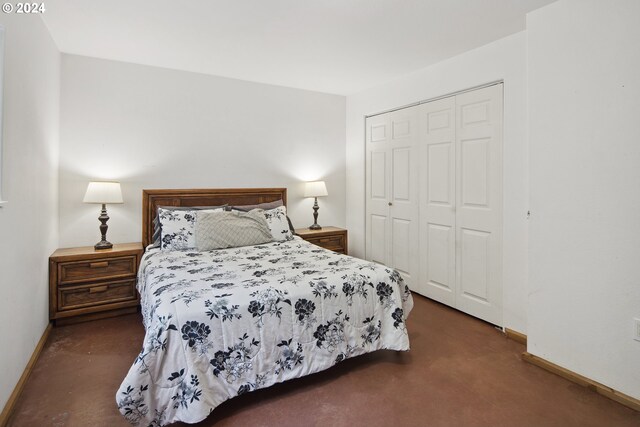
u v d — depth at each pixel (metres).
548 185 2.11
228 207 3.39
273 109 3.90
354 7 2.16
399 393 1.87
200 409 1.53
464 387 1.93
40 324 2.34
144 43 2.72
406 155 3.54
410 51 2.86
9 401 1.68
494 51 2.65
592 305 1.92
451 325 2.77
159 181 3.33
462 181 2.96
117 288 2.89
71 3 2.11
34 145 2.15
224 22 2.37
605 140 1.84
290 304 1.87
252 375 1.73
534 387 1.93
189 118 3.45
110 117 3.10
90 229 3.07
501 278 2.67
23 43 1.92
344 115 4.40
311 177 4.20
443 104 3.11
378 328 2.14
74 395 1.84
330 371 2.09
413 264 3.51
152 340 1.54
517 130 2.49
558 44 2.03
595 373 1.92
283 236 3.33
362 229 4.17
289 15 2.27
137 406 1.46
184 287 1.89
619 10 1.77
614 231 1.83
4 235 1.64
